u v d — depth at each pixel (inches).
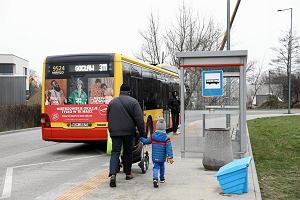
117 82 491.2
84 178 339.9
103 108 490.9
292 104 2475.4
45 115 503.2
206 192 273.3
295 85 2409.0
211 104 426.6
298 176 341.7
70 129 494.3
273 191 287.7
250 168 359.9
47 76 506.3
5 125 939.3
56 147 600.4
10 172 380.5
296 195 275.9
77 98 496.4
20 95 1218.6
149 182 311.0
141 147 346.3
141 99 575.5
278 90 2684.5
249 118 1288.1
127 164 320.2
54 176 354.3
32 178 346.9
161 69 711.7
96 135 490.3
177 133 753.6
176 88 843.4
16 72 2438.5
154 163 296.2
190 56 416.8
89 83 495.2
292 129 808.9
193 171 350.9
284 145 550.3
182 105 431.8
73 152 534.3
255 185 292.4
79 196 270.8
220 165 350.3
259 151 494.9
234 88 420.8
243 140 416.2
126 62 517.3
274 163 406.9
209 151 353.1
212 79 422.6
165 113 732.0
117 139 305.9
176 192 275.0
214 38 1471.5
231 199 253.8
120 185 301.6
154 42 1539.1
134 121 312.2
